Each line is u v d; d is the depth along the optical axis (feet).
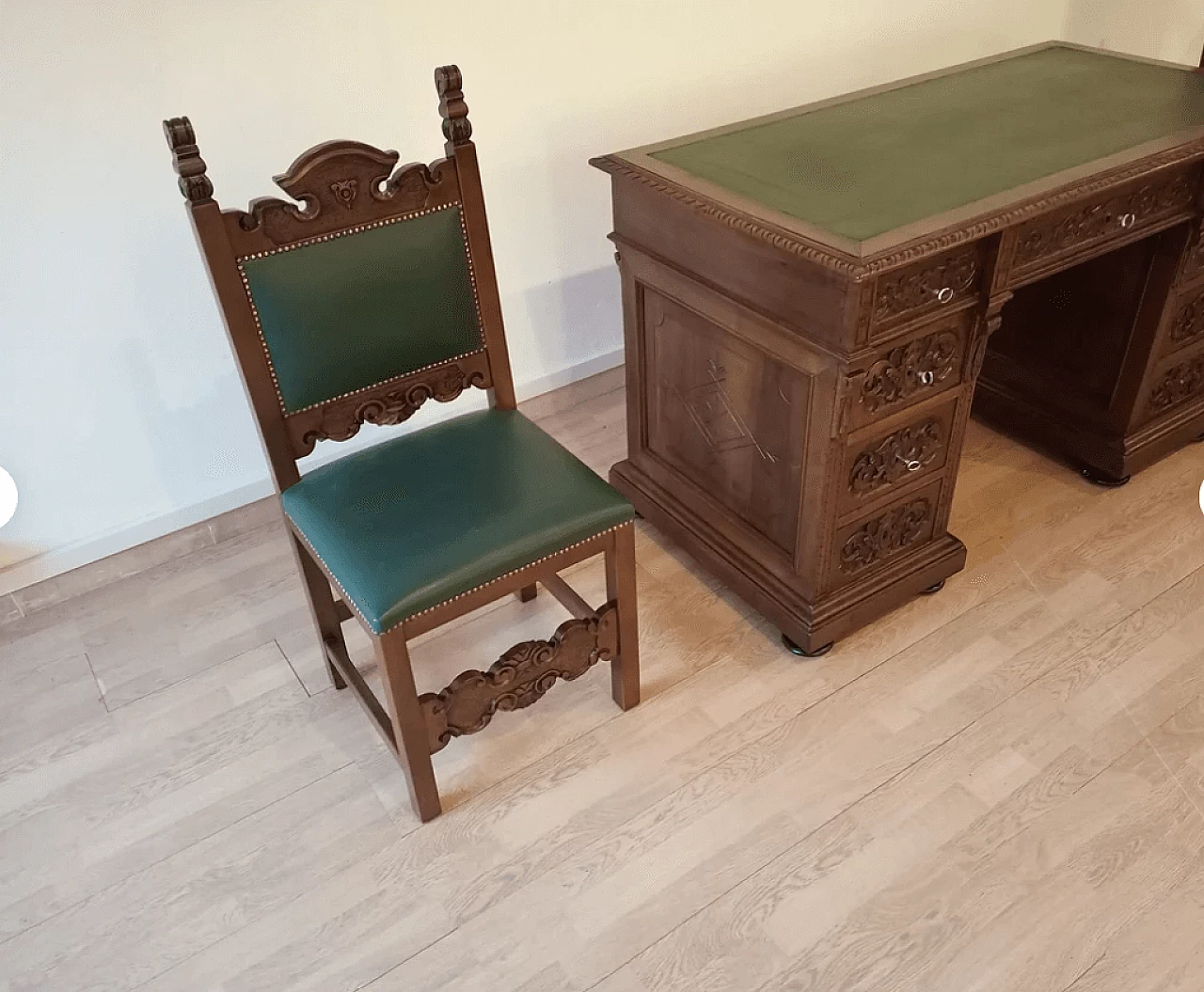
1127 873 4.74
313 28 5.97
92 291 5.96
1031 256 5.29
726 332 5.55
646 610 6.36
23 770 5.48
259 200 4.41
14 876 4.93
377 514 4.73
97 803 5.28
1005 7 9.18
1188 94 6.26
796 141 5.91
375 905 4.75
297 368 4.75
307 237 4.58
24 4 5.10
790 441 5.44
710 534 6.45
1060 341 7.10
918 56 8.90
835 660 5.93
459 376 5.33
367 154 4.58
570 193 7.63
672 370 6.20
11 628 6.45
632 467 7.11
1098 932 4.51
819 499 5.37
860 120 6.17
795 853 4.89
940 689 5.72
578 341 8.42
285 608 6.52
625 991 4.37
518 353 8.09
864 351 4.78
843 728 5.51
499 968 4.48
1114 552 6.62
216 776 5.41
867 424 5.19
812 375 5.04
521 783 5.29
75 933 4.68
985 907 4.62
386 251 4.78
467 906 4.73
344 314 4.77
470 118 6.86
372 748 5.54
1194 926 4.51
